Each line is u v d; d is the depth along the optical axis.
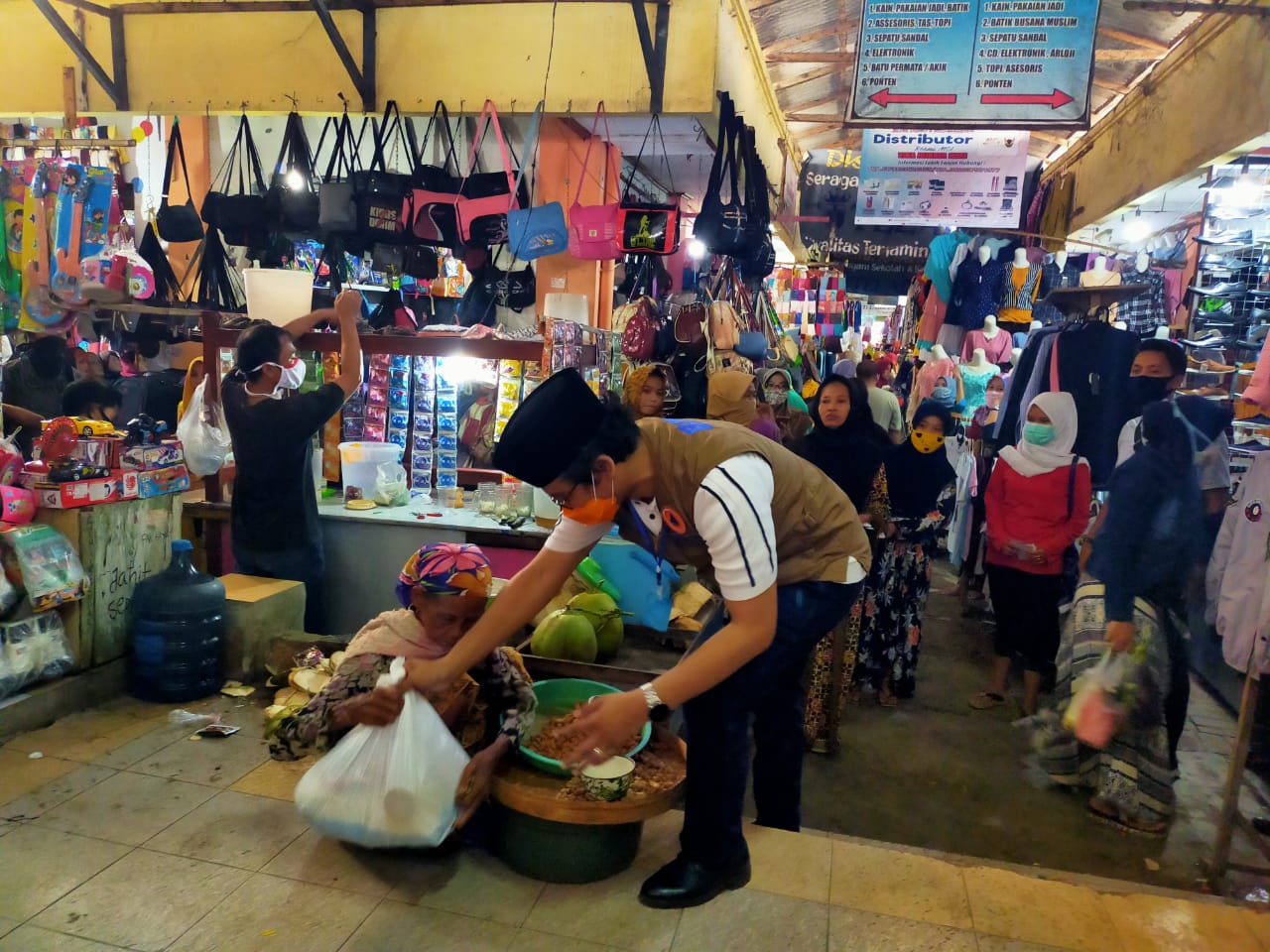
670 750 2.13
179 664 2.67
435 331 3.46
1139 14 4.25
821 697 3.29
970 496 4.93
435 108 4.23
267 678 2.85
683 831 1.90
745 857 1.92
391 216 4.23
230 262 4.92
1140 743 2.80
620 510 1.83
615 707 1.53
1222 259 4.13
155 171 5.20
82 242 3.95
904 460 3.68
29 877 1.82
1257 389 3.00
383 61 4.25
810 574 1.85
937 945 1.76
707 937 1.75
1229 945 1.81
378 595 3.39
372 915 1.76
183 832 2.01
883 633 3.80
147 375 4.86
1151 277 4.84
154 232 4.68
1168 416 2.79
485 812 2.08
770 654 1.82
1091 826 2.85
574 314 3.94
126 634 2.78
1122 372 3.30
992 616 5.01
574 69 4.07
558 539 1.83
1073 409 3.36
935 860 2.07
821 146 7.80
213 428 3.37
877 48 4.00
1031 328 5.45
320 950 1.66
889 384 6.25
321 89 4.32
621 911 1.82
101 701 2.68
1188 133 4.39
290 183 4.30
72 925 1.68
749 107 4.83
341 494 3.74
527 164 4.54
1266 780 3.10
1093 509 3.56
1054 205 6.56
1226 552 2.85
